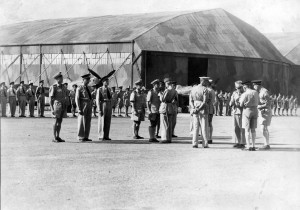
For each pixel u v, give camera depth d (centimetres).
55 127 1516
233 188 843
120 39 4944
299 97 6975
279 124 2769
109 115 1631
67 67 5272
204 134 1452
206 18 5897
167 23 5456
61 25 6256
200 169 1020
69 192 781
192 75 5419
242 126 1402
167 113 1569
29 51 5559
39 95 2931
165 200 751
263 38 6625
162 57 4938
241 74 5619
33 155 1184
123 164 1077
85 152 1277
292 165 1054
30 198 731
